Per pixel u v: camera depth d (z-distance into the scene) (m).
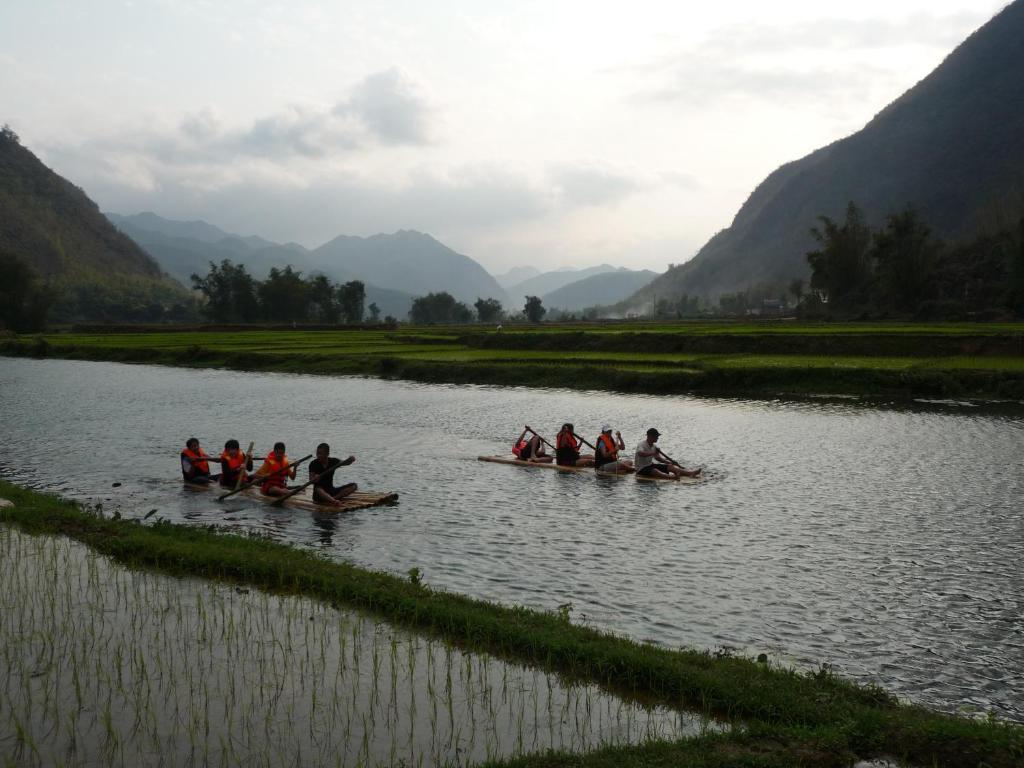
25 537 14.79
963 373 40.88
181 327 121.00
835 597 12.41
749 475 22.05
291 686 9.02
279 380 52.94
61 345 80.38
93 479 21.88
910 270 106.62
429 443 28.28
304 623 10.85
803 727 7.84
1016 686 9.47
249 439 29.23
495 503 18.89
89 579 12.45
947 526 16.53
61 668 9.42
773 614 11.70
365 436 29.92
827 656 10.28
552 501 19.06
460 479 21.83
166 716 8.31
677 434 29.70
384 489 20.58
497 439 29.20
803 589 12.77
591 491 20.19
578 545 15.29
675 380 44.31
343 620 10.95
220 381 52.34
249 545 14.34
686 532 16.20
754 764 7.14
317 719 8.29
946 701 9.10
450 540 15.69
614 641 10.07
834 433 29.42
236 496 19.75
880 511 17.84
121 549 13.87
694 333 62.66
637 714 8.43
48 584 12.27
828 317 115.31
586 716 8.38
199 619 10.96
